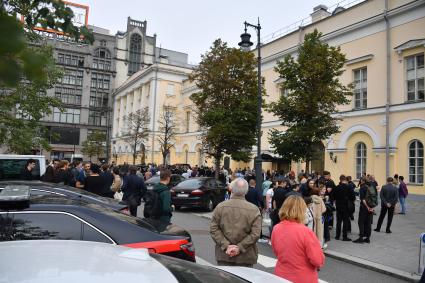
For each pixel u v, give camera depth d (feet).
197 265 7.26
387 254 27.63
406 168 62.23
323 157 78.38
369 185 32.60
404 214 50.03
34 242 6.32
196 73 66.69
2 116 43.27
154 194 21.58
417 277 21.86
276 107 48.26
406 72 63.67
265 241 32.37
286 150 48.62
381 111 66.28
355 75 73.26
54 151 214.28
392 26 65.77
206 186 51.55
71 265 4.99
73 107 219.20
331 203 34.14
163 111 139.03
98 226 12.54
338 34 75.72
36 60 2.77
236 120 59.36
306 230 12.25
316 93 45.85
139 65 230.27
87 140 194.59
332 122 48.65
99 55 225.56
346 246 30.35
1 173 38.06
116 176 38.17
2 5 3.55
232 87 61.05
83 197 21.77
